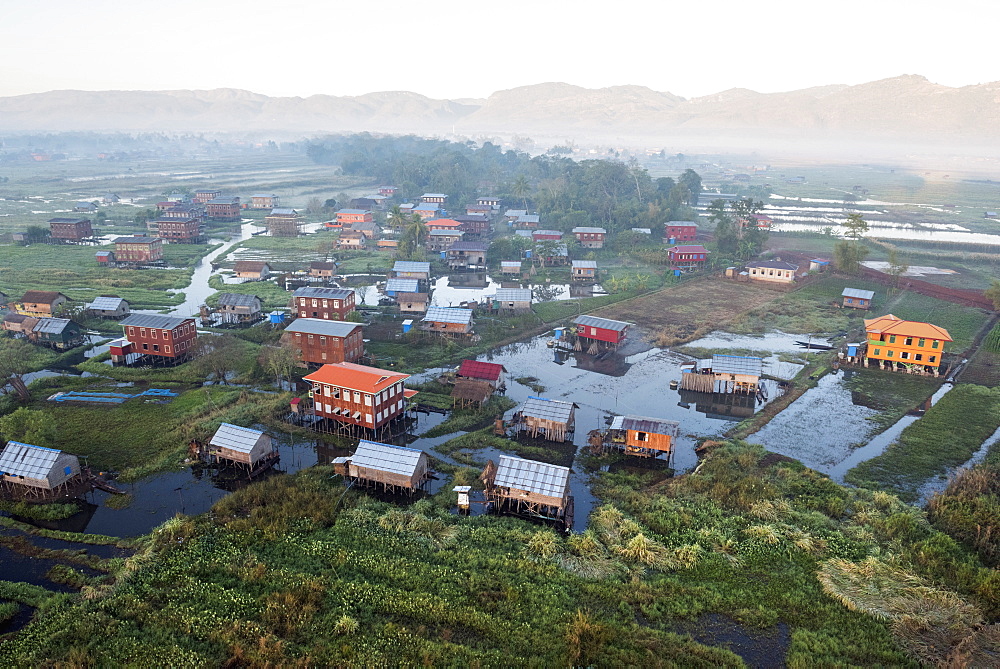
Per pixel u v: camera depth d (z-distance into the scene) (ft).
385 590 156.66
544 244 546.26
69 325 331.36
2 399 261.85
